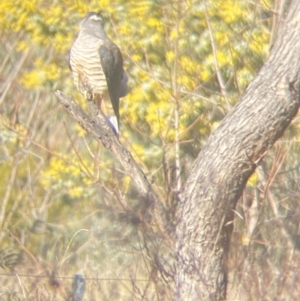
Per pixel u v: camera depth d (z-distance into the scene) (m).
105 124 9.70
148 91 16.00
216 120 15.63
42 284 12.43
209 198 9.47
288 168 13.88
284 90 9.37
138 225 10.00
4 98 18.70
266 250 11.34
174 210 9.84
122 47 16.25
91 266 13.45
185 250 9.52
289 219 12.05
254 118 9.41
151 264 10.19
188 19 16.19
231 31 16.05
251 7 16.19
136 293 10.66
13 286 12.39
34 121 18.38
